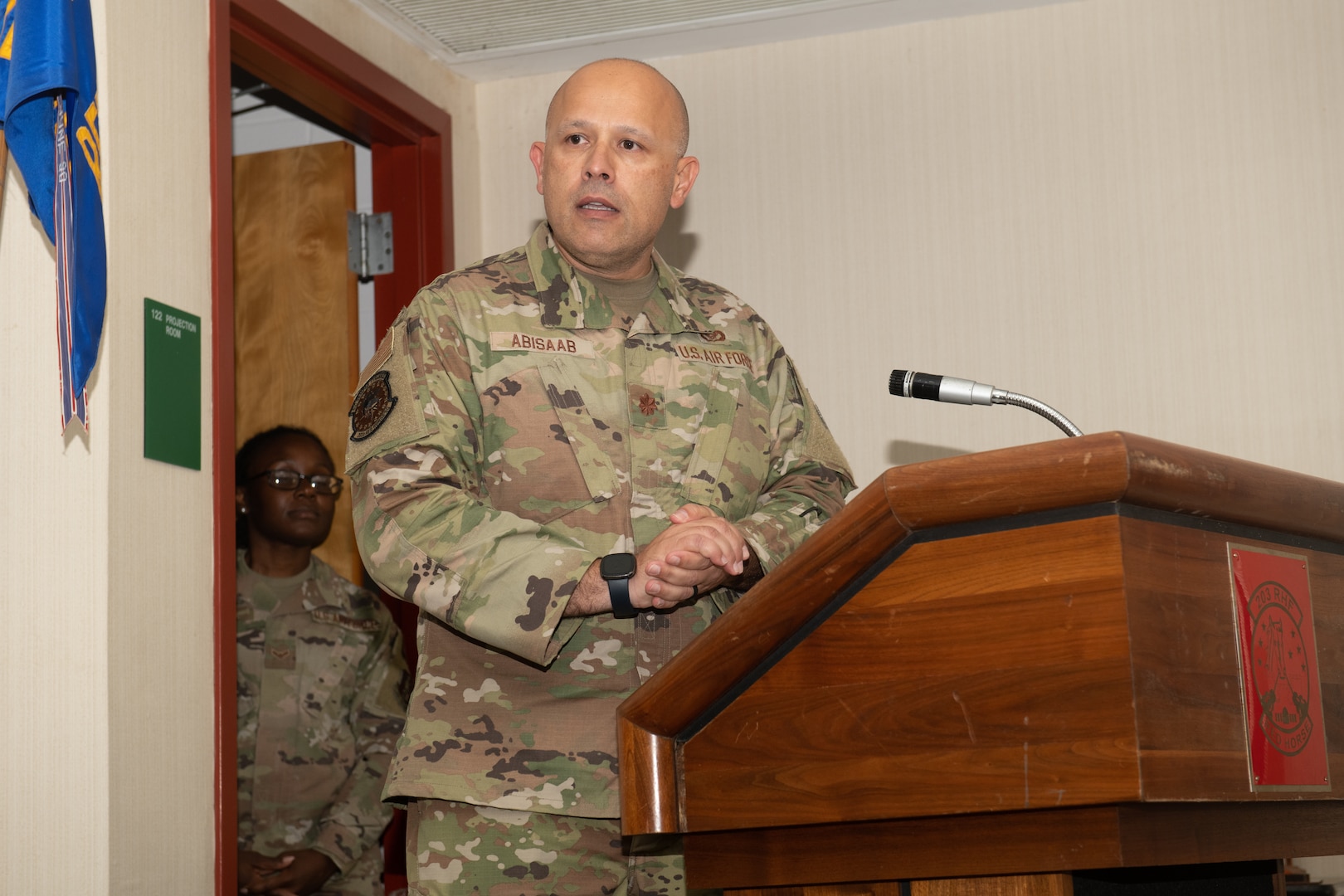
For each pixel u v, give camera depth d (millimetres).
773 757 1106
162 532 2242
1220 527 1047
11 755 2105
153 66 2346
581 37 3268
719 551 1445
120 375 2186
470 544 1485
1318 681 1107
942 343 3092
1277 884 1310
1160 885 1247
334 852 3055
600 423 1707
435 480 1566
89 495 2129
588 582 1474
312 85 2996
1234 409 2910
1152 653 950
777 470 1888
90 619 2104
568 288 1792
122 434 2170
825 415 3135
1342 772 1117
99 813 2059
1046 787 957
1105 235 3029
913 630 1039
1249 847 1093
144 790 2137
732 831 1164
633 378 1768
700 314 1915
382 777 3193
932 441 3066
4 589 2141
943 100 3162
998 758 982
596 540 1646
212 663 2338
